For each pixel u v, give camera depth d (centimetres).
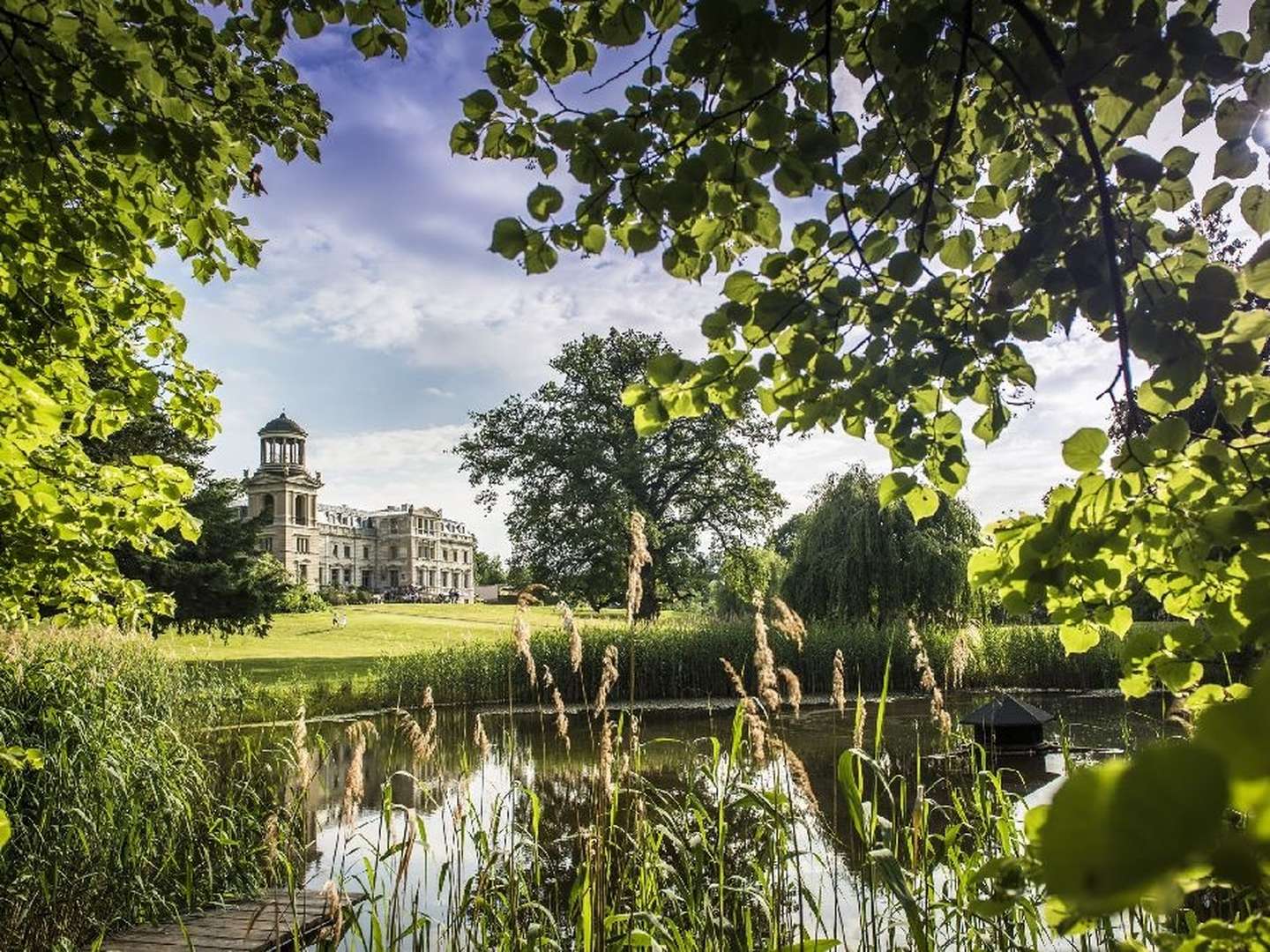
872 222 247
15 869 624
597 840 428
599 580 3275
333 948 427
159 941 574
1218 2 189
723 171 231
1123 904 35
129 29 330
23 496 468
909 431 252
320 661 2673
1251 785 36
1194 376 186
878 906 509
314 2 323
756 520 3475
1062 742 509
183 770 773
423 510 11100
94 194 424
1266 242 171
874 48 238
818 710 1653
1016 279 220
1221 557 212
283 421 8875
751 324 250
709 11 201
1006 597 229
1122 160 188
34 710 761
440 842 764
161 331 530
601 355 3588
